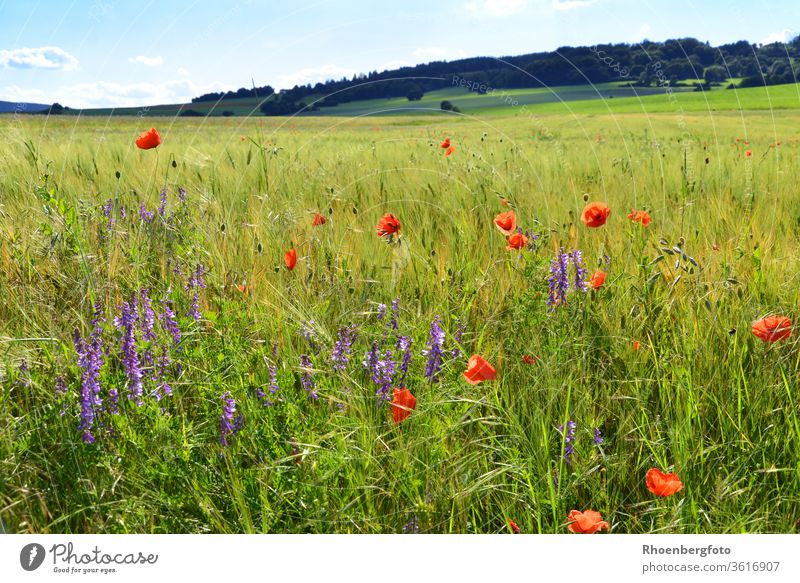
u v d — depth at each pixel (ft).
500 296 9.07
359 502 5.75
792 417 6.66
